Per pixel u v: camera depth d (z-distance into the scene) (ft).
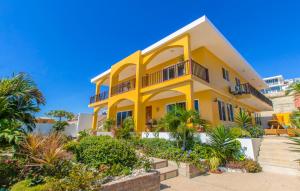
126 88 50.11
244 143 28.14
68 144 20.51
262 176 22.67
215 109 40.50
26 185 12.87
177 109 28.84
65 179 13.33
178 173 23.50
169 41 38.73
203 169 24.27
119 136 36.14
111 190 13.64
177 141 28.50
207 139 28.96
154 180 17.16
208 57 43.09
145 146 31.32
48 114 61.05
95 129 52.24
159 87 37.52
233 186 18.94
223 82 48.60
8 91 18.97
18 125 17.69
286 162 26.07
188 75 32.76
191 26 34.32
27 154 16.16
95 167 16.81
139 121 40.04
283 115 78.59
